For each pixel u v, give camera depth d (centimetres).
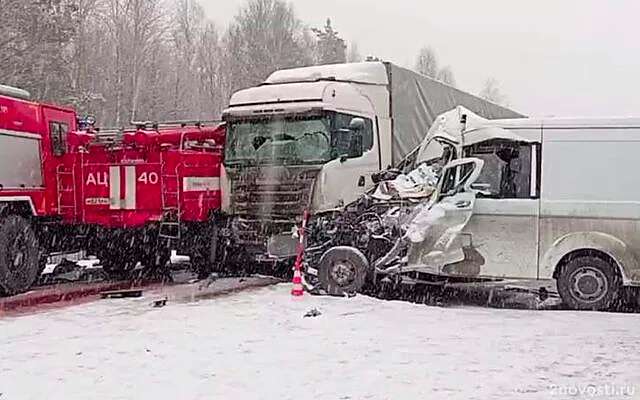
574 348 810
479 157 1141
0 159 1286
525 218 1105
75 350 827
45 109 1418
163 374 712
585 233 1082
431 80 1658
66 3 3578
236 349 816
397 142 1506
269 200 1356
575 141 1094
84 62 4244
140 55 4741
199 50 5497
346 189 1354
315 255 1259
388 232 1189
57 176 1441
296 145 1345
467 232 1126
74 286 1419
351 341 851
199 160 1428
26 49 3331
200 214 1421
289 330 920
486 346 822
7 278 1287
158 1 4938
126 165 1445
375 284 1242
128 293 1268
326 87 1341
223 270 1507
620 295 1093
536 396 627
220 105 5428
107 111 4569
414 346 823
